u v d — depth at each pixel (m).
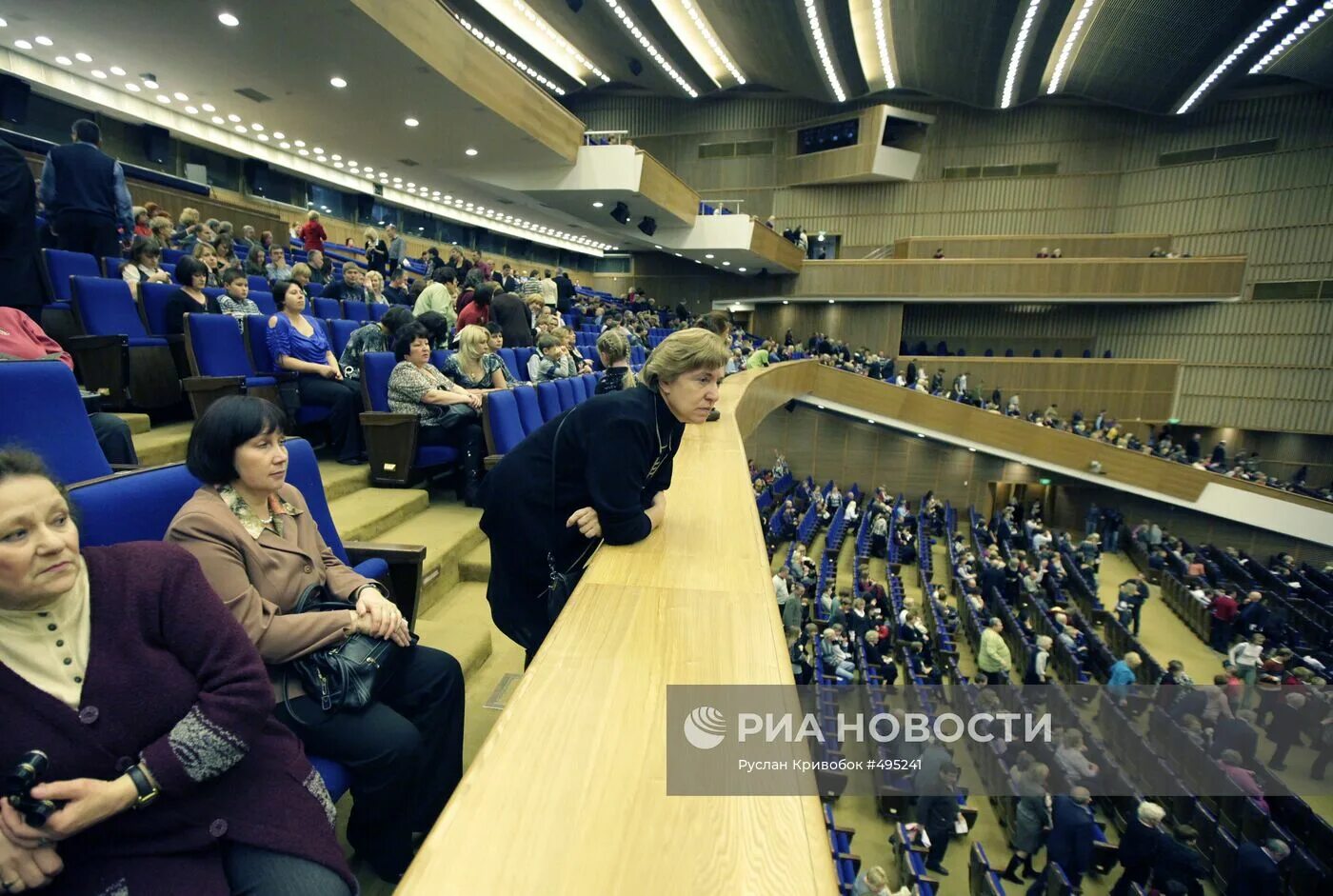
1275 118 14.50
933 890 4.29
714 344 1.40
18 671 0.80
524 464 1.47
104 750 0.82
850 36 13.49
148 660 0.87
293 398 3.36
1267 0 10.54
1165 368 15.36
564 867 0.59
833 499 14.08
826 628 7.43
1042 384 15.96
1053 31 12.13
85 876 0.82
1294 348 14.37
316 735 1.15
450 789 1.38
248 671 0.91
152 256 3.74
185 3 5.57
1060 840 4.53
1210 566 11.59
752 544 1.53
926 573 10.60
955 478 14.96
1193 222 15.52
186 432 2.97
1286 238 14.45
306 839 0.94
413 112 8.05
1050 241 16.14
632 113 20.17
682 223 13.65
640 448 1.44
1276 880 4.43
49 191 3.48
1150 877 4.45
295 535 1.33
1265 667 7.21
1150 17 11.80
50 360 1.41
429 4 6.48
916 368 16.00
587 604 1.16
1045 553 11.51
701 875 0.58
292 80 7.20
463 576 2.64
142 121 8.96
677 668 0.94
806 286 17.48
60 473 1.37
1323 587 11.70
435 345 3.97
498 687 1.97
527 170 10.40
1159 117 15.82
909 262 16.30
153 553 0.93
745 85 18.62
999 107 15.88
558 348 4.32
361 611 1.27
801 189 18.95
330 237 12.45
